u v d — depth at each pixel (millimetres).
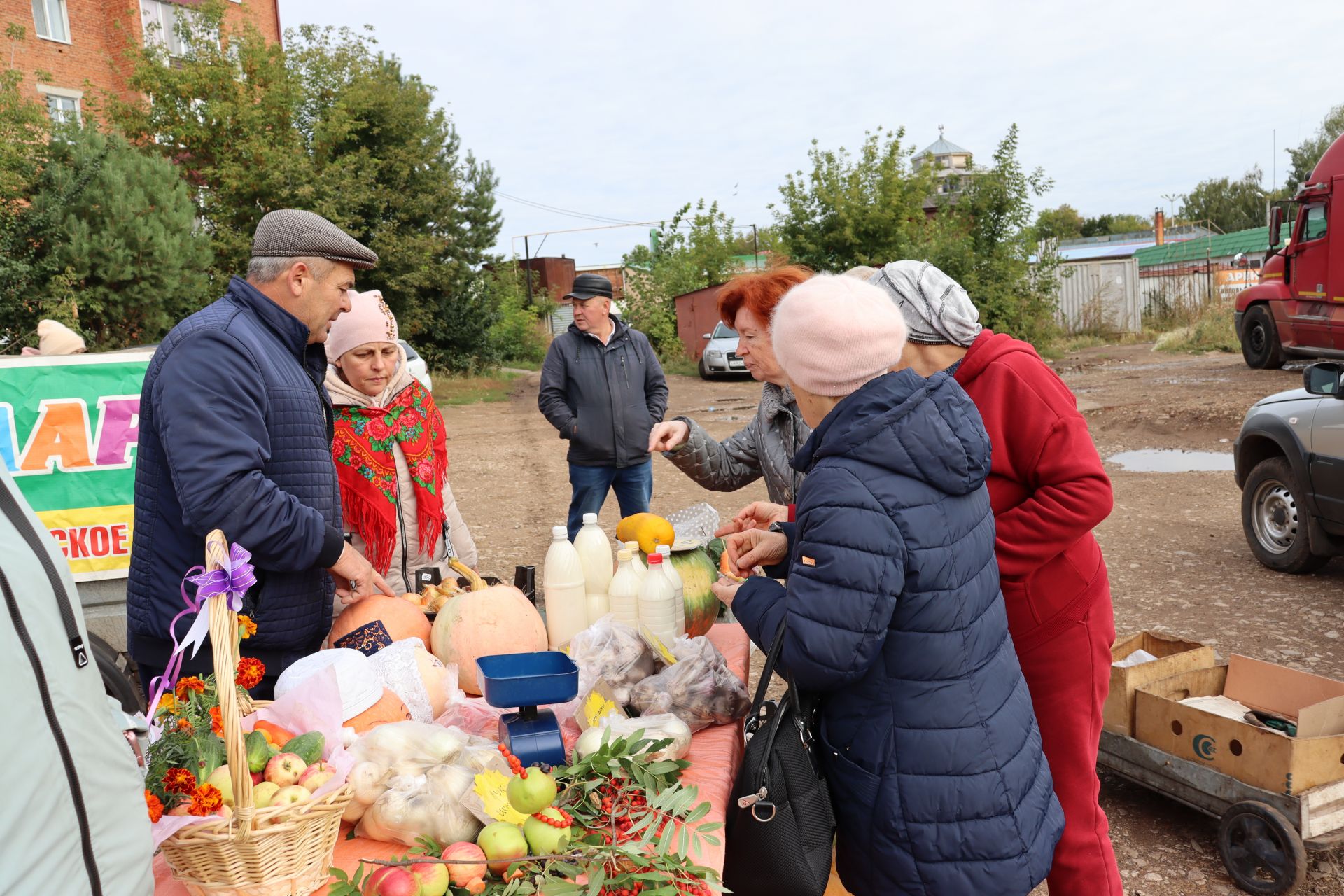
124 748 1258
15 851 1062
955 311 2199
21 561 1136
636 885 1450
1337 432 5578
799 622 1678
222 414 2189
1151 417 12336
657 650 2166
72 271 14914
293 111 20812
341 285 2475
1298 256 13945
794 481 3033
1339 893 2994
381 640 2289
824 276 1851
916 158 24938
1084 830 2193
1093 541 2256
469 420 17109
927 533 1693
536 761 1754
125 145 16516
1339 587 5809
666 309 28562
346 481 2945
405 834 1593
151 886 1273
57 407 3699
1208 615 5430
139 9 23062
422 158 23078
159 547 2287
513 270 33938
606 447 5777
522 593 2502
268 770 1531
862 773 1775
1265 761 3025
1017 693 1861
